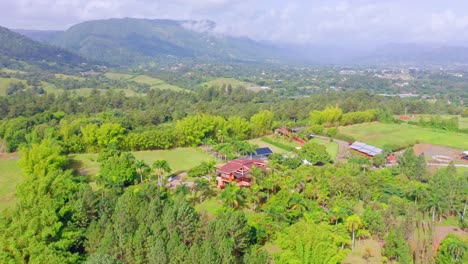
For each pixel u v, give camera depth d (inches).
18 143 4495.6
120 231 1984.5
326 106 7170.3
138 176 3412.9
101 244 1950.1
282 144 5039.4
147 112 6653.5
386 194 3105.3
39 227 1936.5
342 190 3056.1
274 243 2428.6
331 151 4849.9
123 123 5575.8
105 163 3336.6
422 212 2886.3
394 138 5502.0
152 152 4566.9
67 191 2495.1
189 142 4832.7
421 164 3678.6
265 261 1943.9
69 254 1898.4
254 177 3223.4
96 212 2322.8
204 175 3599.9
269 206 2637.8
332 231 2357.3
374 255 2391.7
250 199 2878.9
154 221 2171.5
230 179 3363.7
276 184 3026.6
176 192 2940.5
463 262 2110.0
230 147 4431.6
